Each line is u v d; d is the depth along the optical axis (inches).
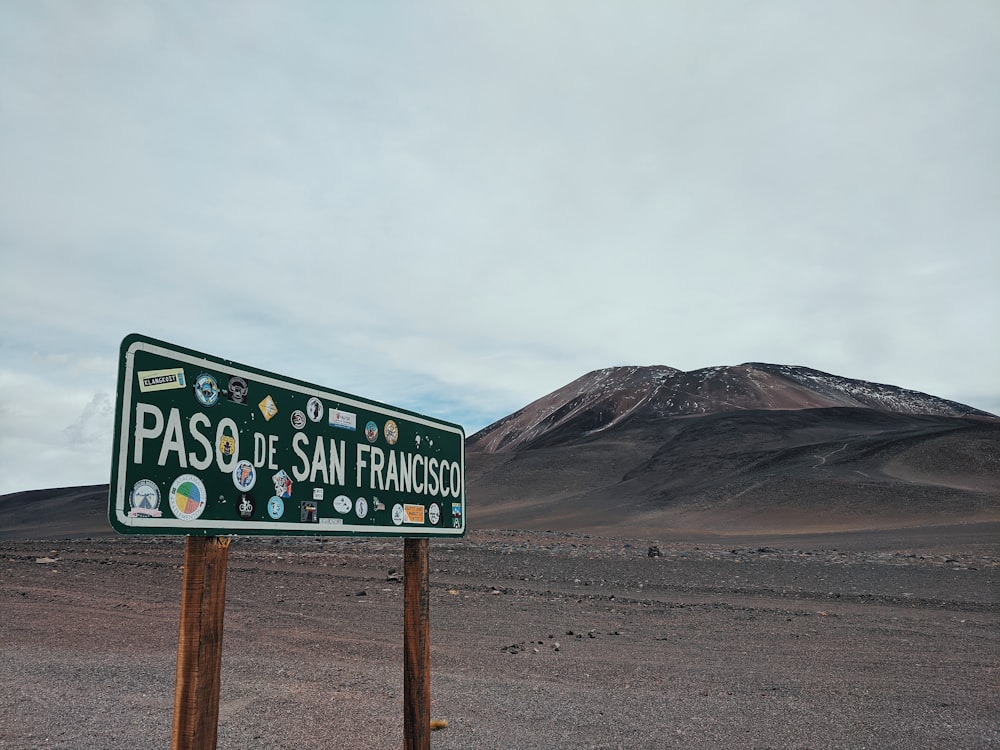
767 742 249.9
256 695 294.7
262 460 135.5
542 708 285.4
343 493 157.4
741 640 479.2
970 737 261.4
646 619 566.6
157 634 466.0
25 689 297.6
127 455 108.3
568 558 1083.9
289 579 773.9
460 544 1337.4
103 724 254.2
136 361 111.3
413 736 176.1
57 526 4338.1
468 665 382.6
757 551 1286.9
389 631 491.8
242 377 132.6
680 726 266.2
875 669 386.6
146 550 1162.6
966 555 1187.3
